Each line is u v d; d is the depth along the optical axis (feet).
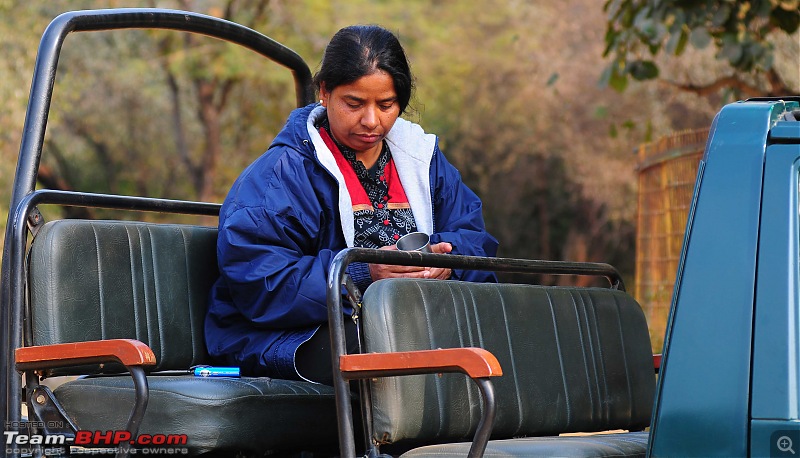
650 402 15.57
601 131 94.12
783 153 9.50
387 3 102.37
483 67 102.73
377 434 11.65
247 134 99.25
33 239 14.70
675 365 9.37
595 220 107.04
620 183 95.50
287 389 13.71
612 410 14.74
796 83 52.24
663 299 33.86
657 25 28.68
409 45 102.01
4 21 73.36
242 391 13.16
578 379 14.25
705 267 9.45
